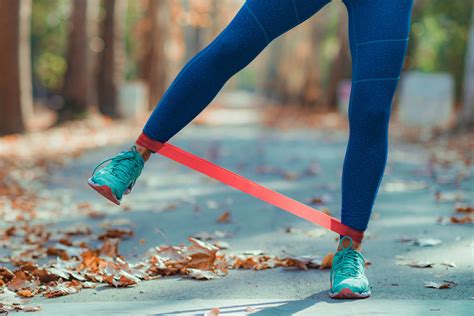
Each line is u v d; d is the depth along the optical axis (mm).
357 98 2744
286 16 2627
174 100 2627
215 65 2627
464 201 5832
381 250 3875
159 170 8672
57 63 28438
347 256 2854
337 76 27953
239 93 103125
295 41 38906
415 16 22812
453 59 23953
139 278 3213
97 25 20938
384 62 2676
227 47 2615
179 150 2703
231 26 2646
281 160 9648
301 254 3791
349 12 2766
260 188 2801
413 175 7750
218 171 2748
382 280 3137
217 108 35469
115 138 14031
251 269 3418
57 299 2898
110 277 3152
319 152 10906
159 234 4523
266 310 2619
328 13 31594
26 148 11430
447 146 11008
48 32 28422
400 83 23375
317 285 3047
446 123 15695
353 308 2629
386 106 2734
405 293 2895
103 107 20203
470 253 3752
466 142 11305
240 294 2918
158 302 2789
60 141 12977
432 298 2812
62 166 9172
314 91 31516
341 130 16750
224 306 2693
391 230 4527
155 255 3467
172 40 27500
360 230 2855
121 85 20516
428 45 28344
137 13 31234
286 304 2715
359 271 2836
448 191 6457
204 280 3184
